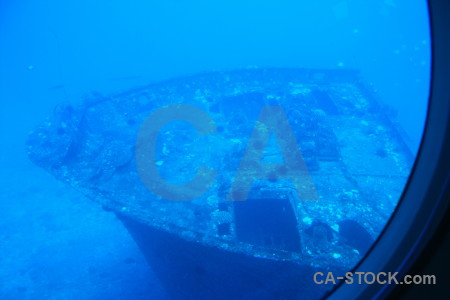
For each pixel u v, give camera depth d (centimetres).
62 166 547
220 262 369
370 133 648
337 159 514
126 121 800
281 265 323
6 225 897
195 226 422
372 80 2273
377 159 573
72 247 804
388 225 100
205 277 414
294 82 877
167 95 892
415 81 2227
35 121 1870
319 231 374
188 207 457
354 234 460
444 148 82
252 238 553
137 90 890
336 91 812
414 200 91
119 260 751
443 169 82
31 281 712
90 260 759
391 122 648
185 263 423
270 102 743
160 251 453
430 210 83
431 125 89
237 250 340
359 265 106
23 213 944
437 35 84
